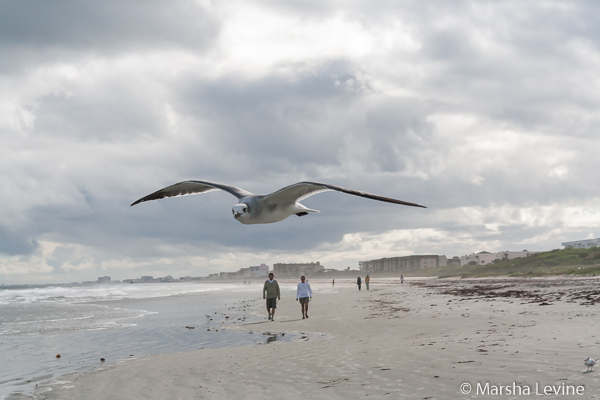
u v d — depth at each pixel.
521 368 7.21
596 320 11.85
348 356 9.98
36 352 14.01
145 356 12.44
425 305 22.55
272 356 10.91
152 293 70.06
